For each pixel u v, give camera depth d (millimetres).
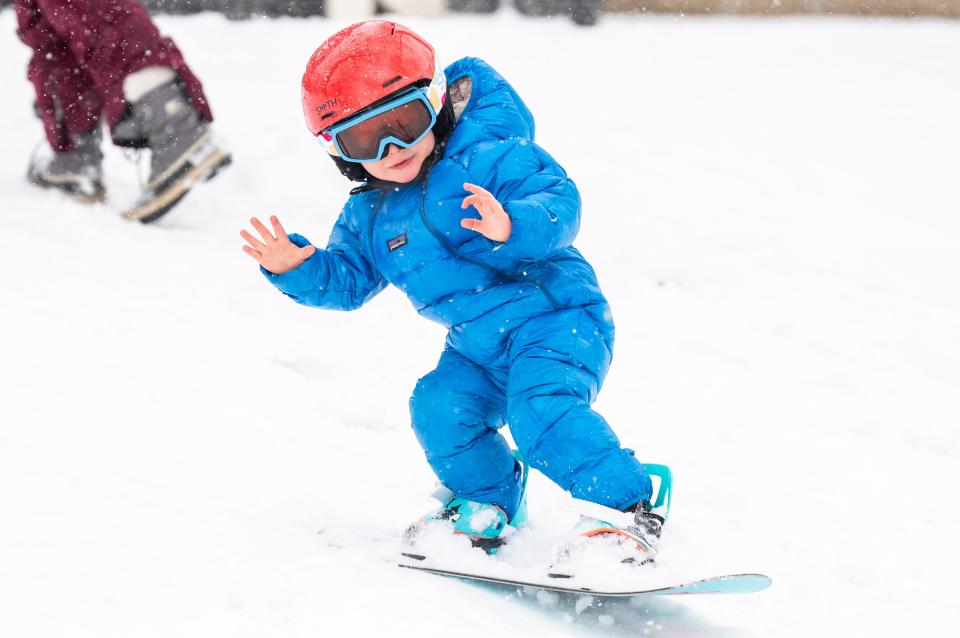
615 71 24547
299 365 10000
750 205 15555
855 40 30672
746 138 19109
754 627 5824
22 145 16266
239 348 10023
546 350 6297
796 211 15398
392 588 5770
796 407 9648
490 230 5891
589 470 6012
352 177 6551
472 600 5797
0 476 6781
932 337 11414
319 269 6449
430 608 5590
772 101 22031
